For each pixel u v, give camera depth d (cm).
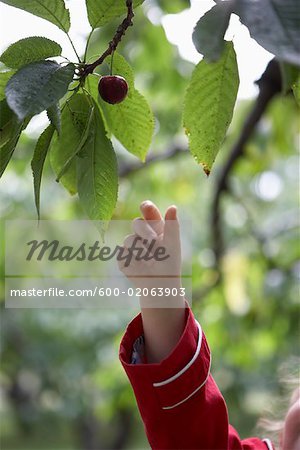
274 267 472
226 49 107
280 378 254
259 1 75
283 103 415
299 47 71
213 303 480
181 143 468
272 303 467
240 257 477
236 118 462
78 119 116
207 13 81
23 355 1012
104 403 522
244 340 479
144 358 148
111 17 112
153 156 460
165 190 554
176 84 466
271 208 835
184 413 147
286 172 915
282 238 511
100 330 830
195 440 150
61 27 110
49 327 888
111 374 517
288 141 436
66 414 1039
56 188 541
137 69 453
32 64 99
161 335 143
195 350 144
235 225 634
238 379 558
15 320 942
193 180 585
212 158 113
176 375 142
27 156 407
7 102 94
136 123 126
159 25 418
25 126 101
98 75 117
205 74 109
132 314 838
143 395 146
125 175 456
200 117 112
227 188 409
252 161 458
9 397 1190
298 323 467
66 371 975
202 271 476
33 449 1336
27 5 110
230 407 572
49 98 95
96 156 116
